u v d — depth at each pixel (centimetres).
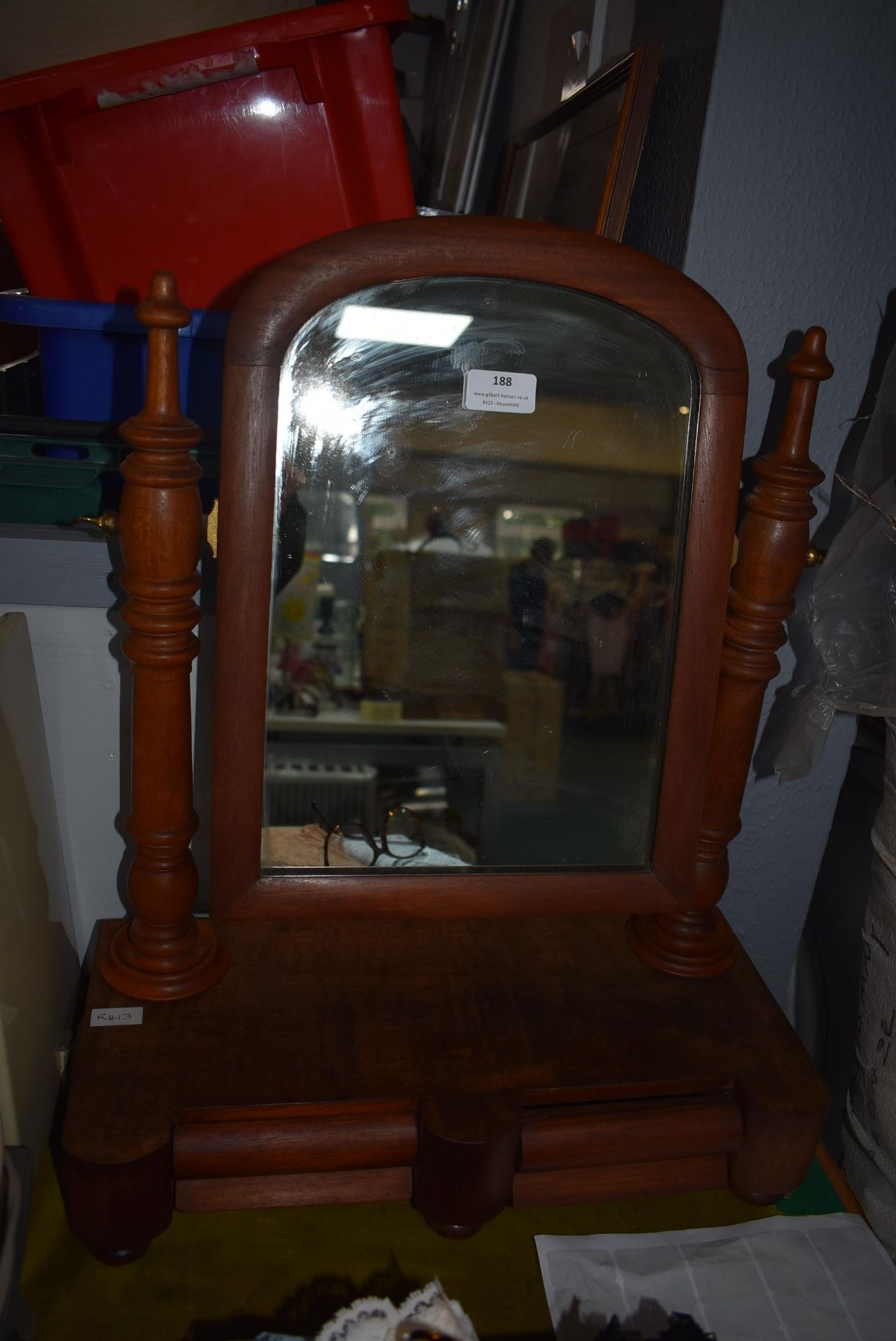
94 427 74
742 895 95
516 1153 60
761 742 90
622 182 79
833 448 83
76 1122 56
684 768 68
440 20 154
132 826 64
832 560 74
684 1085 63
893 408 73
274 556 59
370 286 56
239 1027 64
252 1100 58
